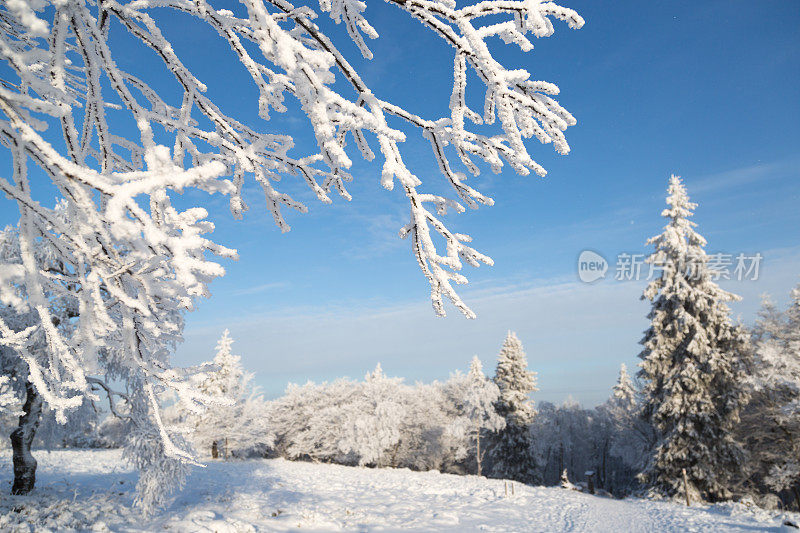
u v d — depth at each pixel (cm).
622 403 3547
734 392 2017
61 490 1210
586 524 1309
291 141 294
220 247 227
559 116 233
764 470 2169
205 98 279
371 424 3578
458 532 1134
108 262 207
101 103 227
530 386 3803
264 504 1330
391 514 1345
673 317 2223
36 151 168
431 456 3962
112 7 229
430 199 253
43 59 197
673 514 1458
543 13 207
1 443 1589
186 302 231
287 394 5050
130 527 860
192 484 1686
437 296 262
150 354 232
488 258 253
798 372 1859
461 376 4612
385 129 217
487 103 240
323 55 186
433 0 211
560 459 4769
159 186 172
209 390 3431
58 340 191
